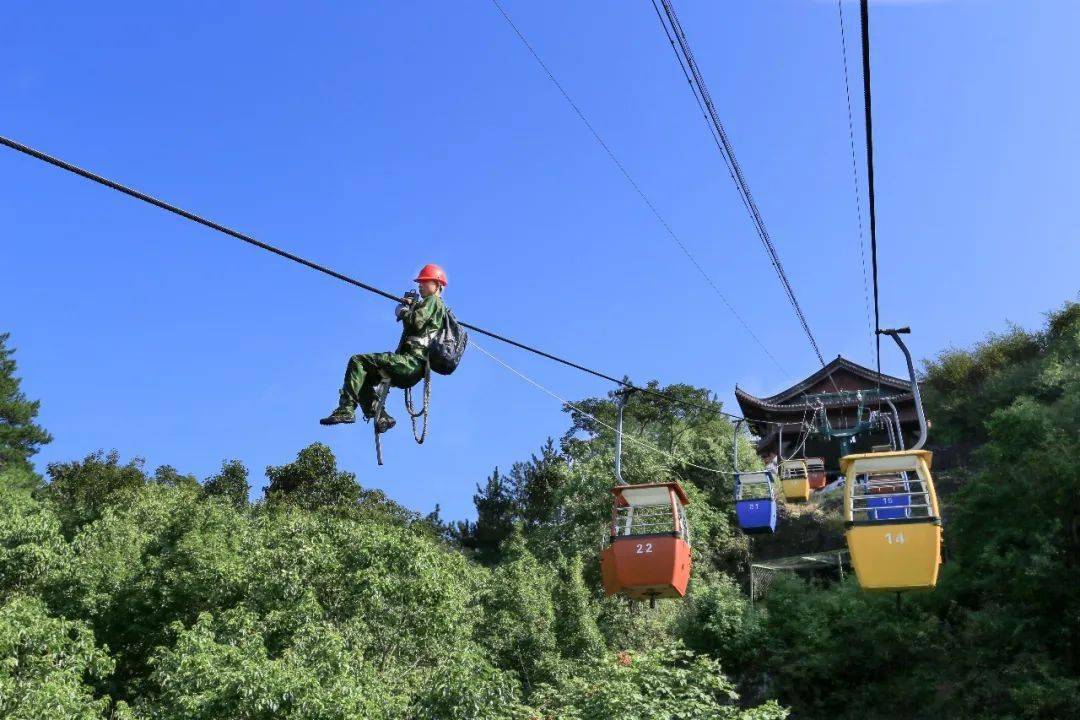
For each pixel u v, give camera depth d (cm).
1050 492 2798
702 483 4447
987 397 4678
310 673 1702
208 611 2181
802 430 5297
